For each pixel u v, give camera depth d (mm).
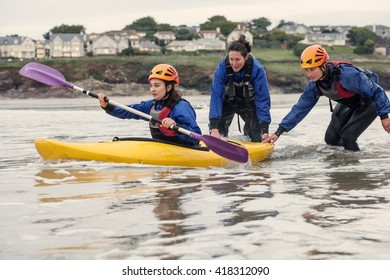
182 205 6000
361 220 5293
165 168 8680
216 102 11094
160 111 9258
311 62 10133
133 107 9688
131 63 104375
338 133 11422
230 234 4859
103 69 103250
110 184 7297
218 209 5801
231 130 17562
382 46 166625
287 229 5000
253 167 9086
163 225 5172
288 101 51844
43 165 8922
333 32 182625
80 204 6082
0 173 8219
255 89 11070
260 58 137125
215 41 169375
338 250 4445
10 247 4578
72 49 151250
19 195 6605
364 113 10922
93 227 5117
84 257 4332
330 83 10359
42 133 16141
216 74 11102
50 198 6414
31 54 157500
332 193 6656
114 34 170750
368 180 7605
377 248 4480
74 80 101438
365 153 10859
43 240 4746
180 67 102125
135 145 9039
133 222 5285
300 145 11812
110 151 8930
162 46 171375
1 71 93812
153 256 4336
